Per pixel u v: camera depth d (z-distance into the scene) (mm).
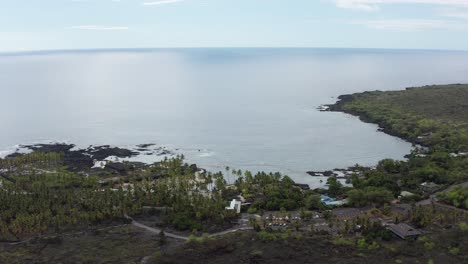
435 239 142750
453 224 159125
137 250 146875
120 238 157875
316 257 132625
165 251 141875
